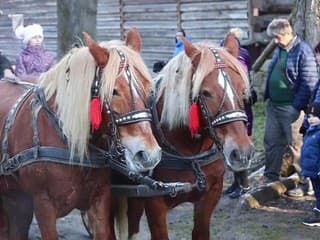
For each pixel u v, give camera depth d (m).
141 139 3.64
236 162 3.91
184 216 6.70
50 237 3.99
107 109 3.72
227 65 4.09
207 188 4.48
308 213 6.60
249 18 12.85
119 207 4.70
